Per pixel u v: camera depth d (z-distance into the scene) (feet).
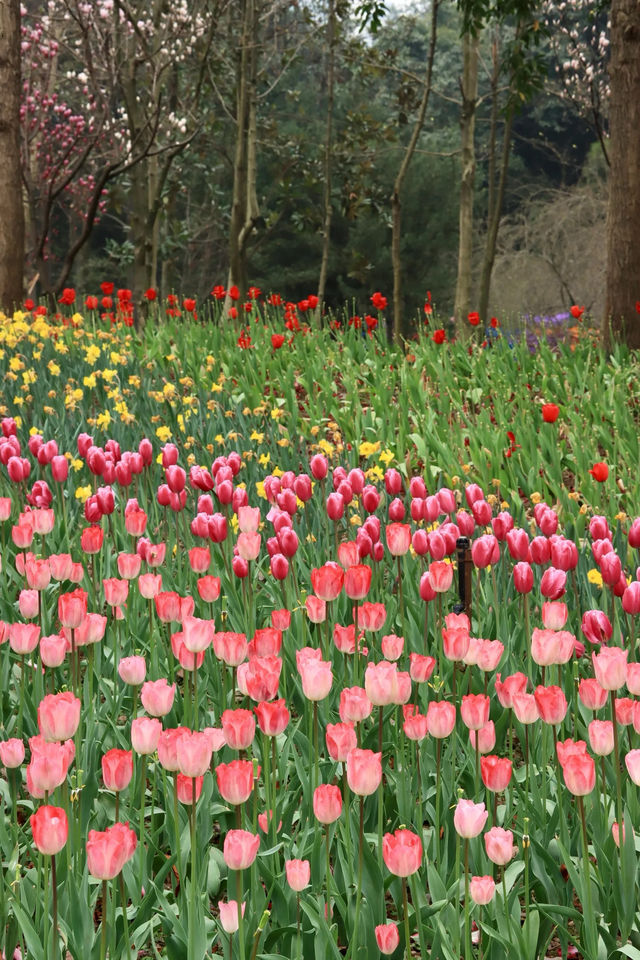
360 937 8.20
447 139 140.97
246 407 27.35
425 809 10.37
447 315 130.82
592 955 8.12
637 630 14.35
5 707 12.14
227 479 15.88
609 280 38.01
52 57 68.90
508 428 24.90
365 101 127.24
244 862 7.04
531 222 111.45
